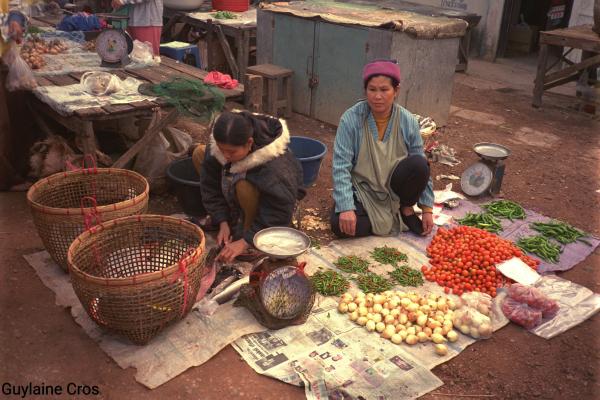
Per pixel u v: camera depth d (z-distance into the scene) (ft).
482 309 10.21
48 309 10.14
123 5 18.12
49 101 13.34
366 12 21.72
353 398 8.34
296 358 9.08
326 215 14.19
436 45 19.56
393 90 11.69
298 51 21.43
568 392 8.86
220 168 11.03
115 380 8.63
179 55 23.36
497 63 32.27
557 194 16.15
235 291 10.34
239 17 26.61
